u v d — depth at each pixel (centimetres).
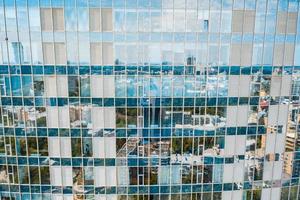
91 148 2431
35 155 2430
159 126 2411
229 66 2375
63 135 2406
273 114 2509
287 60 2428
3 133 2395
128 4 2220
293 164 2625
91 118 2384
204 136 2461
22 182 2470
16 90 2328
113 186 2497
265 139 2541
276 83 2458
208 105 2416
